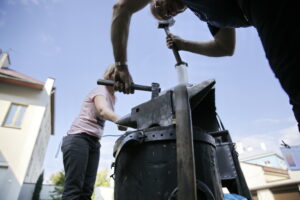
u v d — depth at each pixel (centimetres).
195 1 71
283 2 36
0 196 846
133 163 70
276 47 38
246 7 48
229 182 139
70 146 138
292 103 48
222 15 71
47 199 1155
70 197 123
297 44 34
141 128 81
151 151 68
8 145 938
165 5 91
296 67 35
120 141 80
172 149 65
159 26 116
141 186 66
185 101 64
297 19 34
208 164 69
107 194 1213
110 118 128
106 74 160
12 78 1041
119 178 74
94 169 156
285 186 1223
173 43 117
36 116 1034
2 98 1023
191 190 51
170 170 63
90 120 152
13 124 991
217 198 65
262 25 42
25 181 1056
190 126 60
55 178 1266
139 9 77
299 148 733
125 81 87
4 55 1404
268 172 1450
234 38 111
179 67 96
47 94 1105
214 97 86
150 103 82
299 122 47
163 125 73
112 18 78
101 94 151
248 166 1448
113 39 79
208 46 118
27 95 1072
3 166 895
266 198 1248
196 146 68
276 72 41
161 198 61
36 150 1221
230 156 143
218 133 111
